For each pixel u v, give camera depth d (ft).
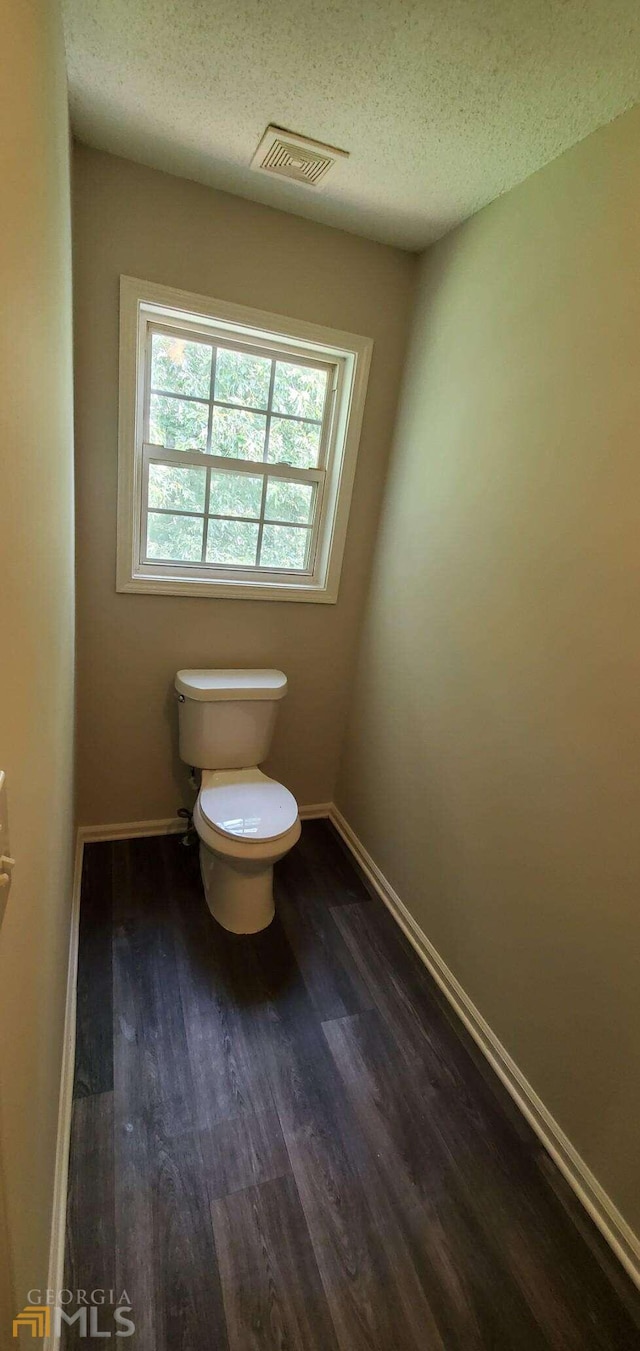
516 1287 3.51
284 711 7.60
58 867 3.88
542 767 4.39
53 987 3.50
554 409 4.23
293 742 7.86
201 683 6.28
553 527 4.26
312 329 5.98
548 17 3.18
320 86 3.87
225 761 6.55
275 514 6.82
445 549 5.63
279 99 4.05
